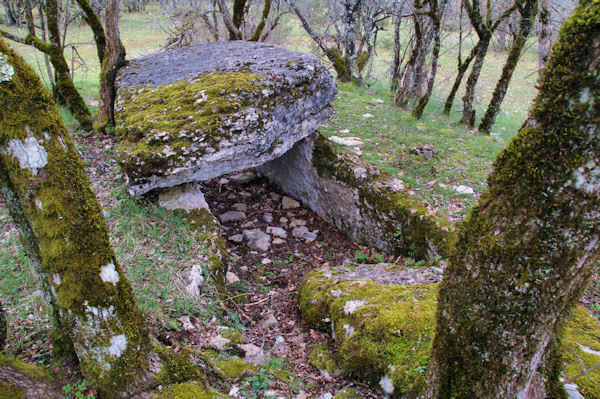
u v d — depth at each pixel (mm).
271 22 11500
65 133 2090
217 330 3533
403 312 3240
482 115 12055
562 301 1772
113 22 6051
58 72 6469
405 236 5129
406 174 6645
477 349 1938
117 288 2291
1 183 2057
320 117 5961
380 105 10242
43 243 2096
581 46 1438
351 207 5754
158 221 4547
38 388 2271
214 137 4441
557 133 1553
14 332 2891
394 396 2809
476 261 1855
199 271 4059
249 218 6188
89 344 2271
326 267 4645
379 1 12586
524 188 1665
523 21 8500
